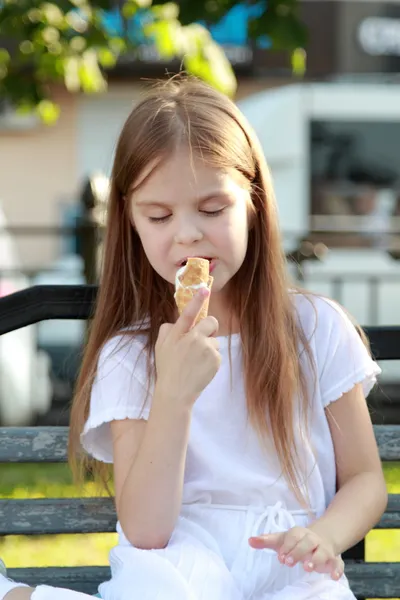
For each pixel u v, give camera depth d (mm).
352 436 2807
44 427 2951
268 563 2582
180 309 2506
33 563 4617
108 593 2482
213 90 2820
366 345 2928
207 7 6090
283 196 11562
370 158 11586
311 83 11680
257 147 2803
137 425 2725
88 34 6664
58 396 9047
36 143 16984
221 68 7137
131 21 6918
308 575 2553
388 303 11375
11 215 17062
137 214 2693
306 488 2719
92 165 17031
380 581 2926
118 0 6832
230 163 2629
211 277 2529
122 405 2719
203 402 2754
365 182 11555
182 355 2471
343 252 11445
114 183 2812
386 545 4914
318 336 2846
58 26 6668
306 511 2709
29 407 8750
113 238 2873
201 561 2469
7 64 7344
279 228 2863
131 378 2754
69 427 2873
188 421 2502
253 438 2744
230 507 2689
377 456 2826
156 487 2500
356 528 2617
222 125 2672
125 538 2633
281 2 6145
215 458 2705
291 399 2742
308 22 15211
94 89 7176
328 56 15266
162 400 2496
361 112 11594
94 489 3266
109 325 2875
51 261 16688
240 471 2697
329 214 11531
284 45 6207
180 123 2633
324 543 2447
